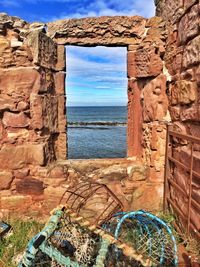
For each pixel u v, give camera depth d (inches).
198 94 120.6
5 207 161.0
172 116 154.9
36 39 149.9
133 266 108.0
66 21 167.2
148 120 165.9
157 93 159.6
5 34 154.9
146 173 166.1
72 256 104.0
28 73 152.1
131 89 177.8
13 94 153.2
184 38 133.4
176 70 145.6
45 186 161.6
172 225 143.1
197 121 123.7
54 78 173.2
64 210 104.8
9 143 157.5
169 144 158.1
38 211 163.3
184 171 138.5
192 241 120.7
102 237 99.0
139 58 167.2
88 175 165.8
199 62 117.8
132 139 183.0
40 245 97.7
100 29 168.7
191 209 127.6
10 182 159.8
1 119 155.9
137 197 165.3
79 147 595.8
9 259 123.0
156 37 159.8
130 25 168.2
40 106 154.5
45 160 160.7
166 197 158.9
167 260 115.7
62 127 177.5
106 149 560.7
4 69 151.8
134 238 126.8
